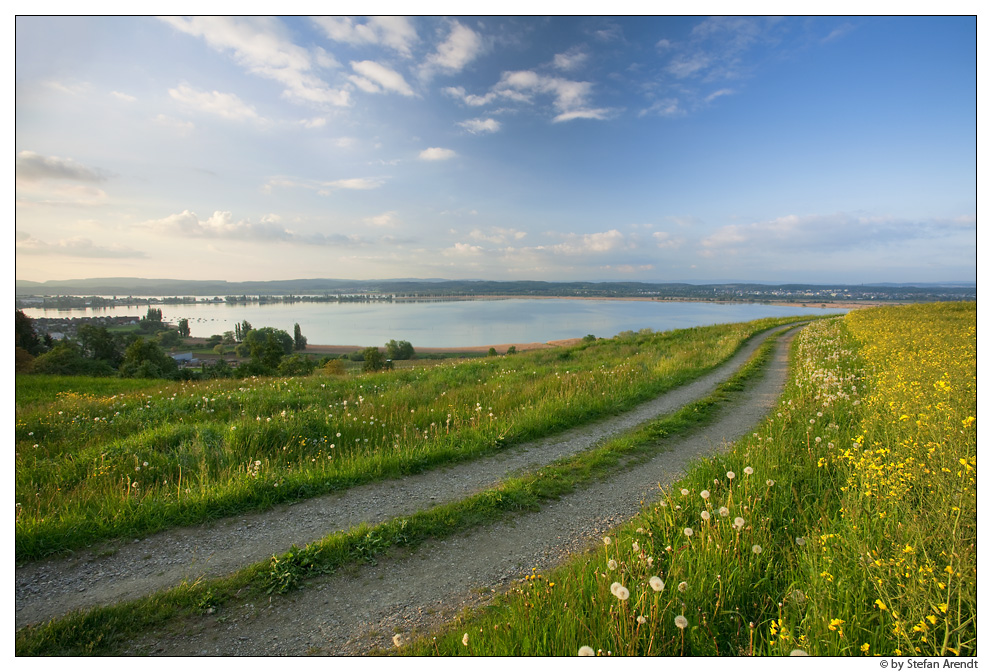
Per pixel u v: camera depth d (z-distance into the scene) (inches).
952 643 107.3
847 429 271.1
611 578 141.8
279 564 174.1
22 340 1628.9
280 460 283.1
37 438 347.6
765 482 198.8
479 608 153.5
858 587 124.8
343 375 727.7
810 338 904.9
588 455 303.4
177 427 326.6
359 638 140.7
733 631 126.2
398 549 190.4
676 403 456.1
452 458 297.0
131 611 149.6
